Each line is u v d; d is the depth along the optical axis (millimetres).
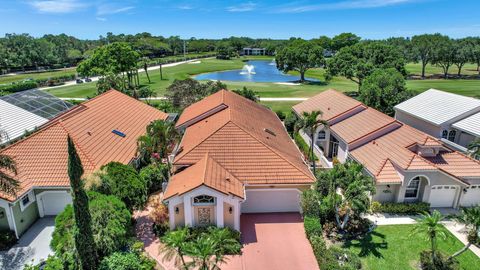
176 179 25922
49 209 26859
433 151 29078
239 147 27812
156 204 27266
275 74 129875
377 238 24219
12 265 21422
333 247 22312
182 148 30188
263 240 23891
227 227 23031
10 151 26234
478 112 39531
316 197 25500
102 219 20516
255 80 110438
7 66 125625
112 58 88438
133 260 19578
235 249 22203
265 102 68062
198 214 23812
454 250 23000
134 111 41469
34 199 25766
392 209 27422
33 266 19438
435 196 28219
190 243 18938
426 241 23656
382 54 76250
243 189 24750
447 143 39094
